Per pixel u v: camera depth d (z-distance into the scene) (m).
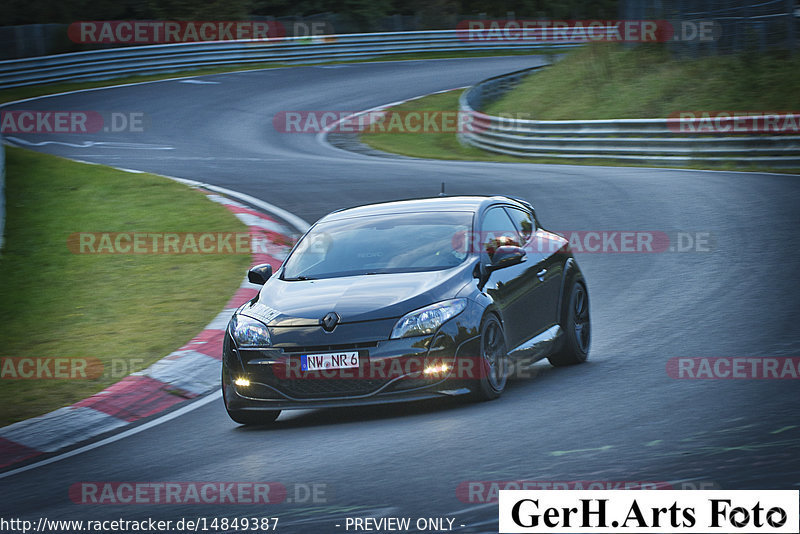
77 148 92.75
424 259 27.52
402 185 68.56
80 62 133.50
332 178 73.25
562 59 121.69
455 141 107.31
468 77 145.25
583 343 30.77
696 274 41.09
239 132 107.50
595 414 22.94
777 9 102.94
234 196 65.38
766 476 17.08
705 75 99.25
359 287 26.36
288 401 25.25
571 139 87.44
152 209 59.38
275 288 27.91
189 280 44.84
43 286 45.69
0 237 52.16
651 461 18.61
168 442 25.75
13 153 75.19
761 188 61.59
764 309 33.81
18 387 32.31
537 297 28.94
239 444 24.50
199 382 32.16
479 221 29.06
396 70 152.25
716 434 20.11
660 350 29.92
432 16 187.88
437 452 20.98
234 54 150.25
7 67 127.31
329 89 136.00
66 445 27.38
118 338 37.16
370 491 18.67
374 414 26.30
